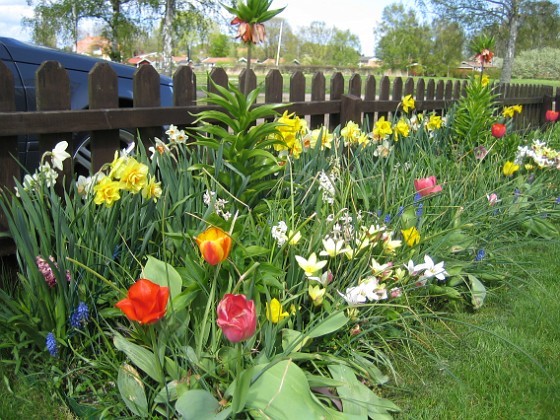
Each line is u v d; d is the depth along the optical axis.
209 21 22.98
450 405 2.48
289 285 2.66
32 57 3.85
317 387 2.33
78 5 22.83
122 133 4.23
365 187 3.98
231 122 3.38
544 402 2.52
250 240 2.81
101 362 2.35
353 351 2.54
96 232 2.67
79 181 2.86
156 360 2.10
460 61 54.22
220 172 3.33
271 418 1.97
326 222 2.97
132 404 2.13
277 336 2.41
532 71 47.94
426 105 7.57
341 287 2.72
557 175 5.53
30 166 3.71
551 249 4.51
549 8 22.34
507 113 7.75
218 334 2.32
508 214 4.40
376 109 6.34
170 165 3.23
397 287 2.91
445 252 3.48
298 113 5.03
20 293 2.84
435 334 2.90
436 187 3.36
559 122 11.24
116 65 4.36
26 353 2.52
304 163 3.94
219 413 1.96
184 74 3.88
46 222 2.59
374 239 2.86
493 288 3.67
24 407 2.28
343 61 93.50
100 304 2.67
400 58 57.19
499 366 2.76
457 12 22.42
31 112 3.01
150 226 2.86
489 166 5.25
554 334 3.13
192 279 2.50
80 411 2.23
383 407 2.31
